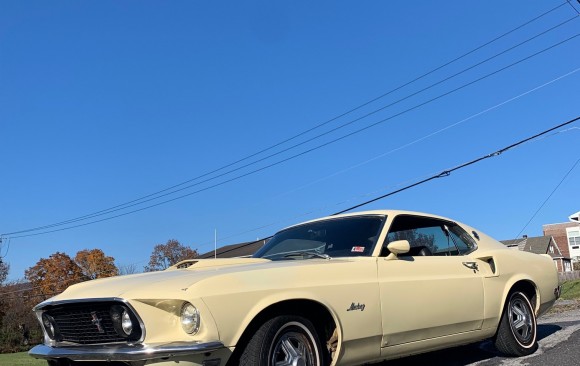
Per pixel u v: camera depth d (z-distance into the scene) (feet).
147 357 11.07
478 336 18.28
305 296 13.12
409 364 19.45
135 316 11.61
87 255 180.96
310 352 13.17
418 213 18.17
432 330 16.19
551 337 23.17
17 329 144.15
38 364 51.67
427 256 17.39
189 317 11.57
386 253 15.97
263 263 14.58
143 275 14.19
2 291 153.99
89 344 12.57
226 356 11.75
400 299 15.31
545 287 21.29
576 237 237.45
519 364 18.20
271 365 12.33
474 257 18.92
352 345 14.08
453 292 16.98
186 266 16.84
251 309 12.19
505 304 19.29
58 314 13.33
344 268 14.49
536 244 215.72
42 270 173.78
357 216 17.56
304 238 17.51
